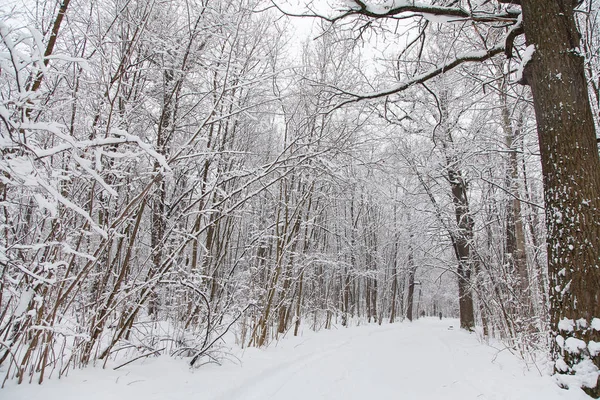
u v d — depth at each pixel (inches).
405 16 221.0
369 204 789.9
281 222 383.6
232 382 188.5
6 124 96.7
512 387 171.2
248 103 295.1
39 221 144.8
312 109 352.5
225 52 253.9
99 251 150.6
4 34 98.4
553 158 157.2
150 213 278.1
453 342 392.8
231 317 324.2
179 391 158.4
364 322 906.7
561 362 145.2
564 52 162.6
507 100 340.8
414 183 518.3
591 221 143.7
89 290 188.5
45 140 157.9
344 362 293.3
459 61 216.8
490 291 302.8
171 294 273.0
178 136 270.7
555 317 151.4
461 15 209.3
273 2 220.8
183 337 226.1
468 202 439.5
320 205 524.7
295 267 444.8
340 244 756.6
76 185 162.7
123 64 162.6
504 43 204.1
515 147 315.3
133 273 229.5
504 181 346.9
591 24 230.1
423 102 412.5
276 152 438.0
